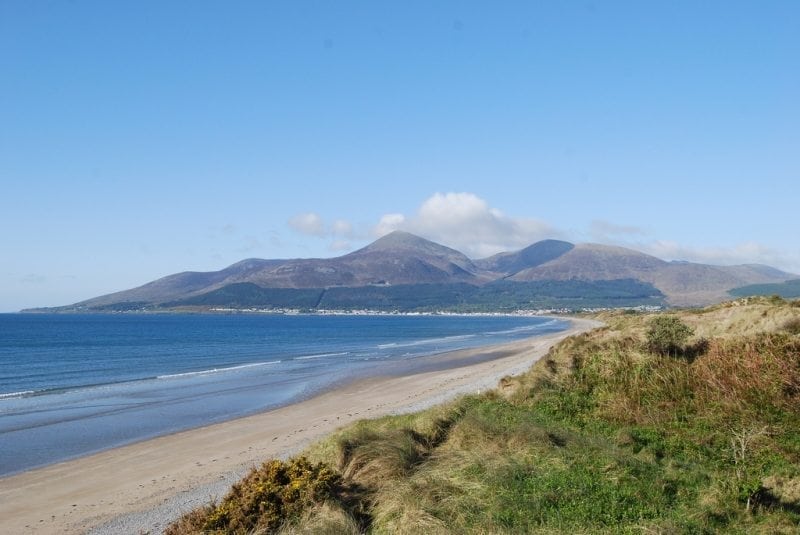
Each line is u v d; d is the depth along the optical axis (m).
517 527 9.10
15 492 17.31
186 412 30.81
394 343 90.38
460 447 13.65
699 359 17.98
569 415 16.48
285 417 28.08
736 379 16.33
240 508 11.00
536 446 12.84
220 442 23.17
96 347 85.75
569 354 20.84
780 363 16.45
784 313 23.98
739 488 9.91
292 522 10.56
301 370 50.47
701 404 15.81
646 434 14.31
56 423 28.12
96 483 18.08
